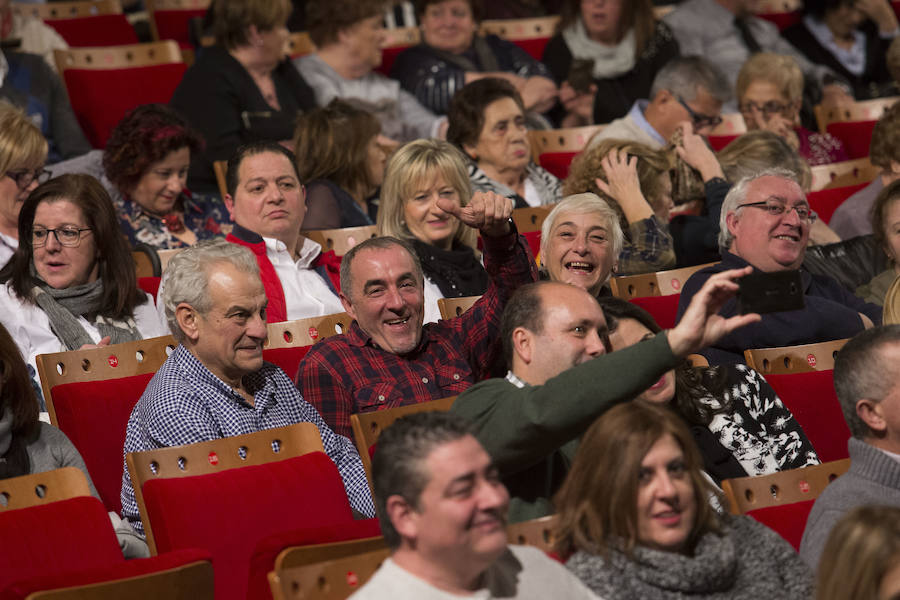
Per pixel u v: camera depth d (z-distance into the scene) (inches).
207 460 240.1
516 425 208.1
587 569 191.2
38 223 327.9
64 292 327.9
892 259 394.3
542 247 346.9
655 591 191.5
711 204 418.6
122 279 335.3
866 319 360.8
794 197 353.4
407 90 601.3
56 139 509.7
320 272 386.0
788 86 562.3
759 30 708.0
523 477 227.8
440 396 293.1
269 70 536.1
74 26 592.7
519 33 677.9
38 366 281.3
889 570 163.5
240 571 228.4
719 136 543.5
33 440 252.7
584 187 404.5
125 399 283.4
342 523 223.5
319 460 247.3
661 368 197.0
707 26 687.7
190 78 521.0
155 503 225.6
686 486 193.3
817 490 246.5
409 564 173.6
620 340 259.9
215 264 269.6
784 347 313.6
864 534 165.8
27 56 514.3
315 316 339.0
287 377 284.7
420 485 168.7
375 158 451.8
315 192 434.6
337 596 186.2
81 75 522.6
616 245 342.3
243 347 269.9
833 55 714.8
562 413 203.2
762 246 351.6
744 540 208.4
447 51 614.2
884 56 724.0
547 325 234.1
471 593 173.6
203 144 439.2
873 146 469.1
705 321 194.9
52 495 228.5
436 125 583.5
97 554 222.2
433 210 373.1
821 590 170.1
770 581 201.8
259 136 521.7
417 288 298.2
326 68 568.1
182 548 224.1
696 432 274.8
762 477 241.9
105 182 447.2
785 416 282.4
